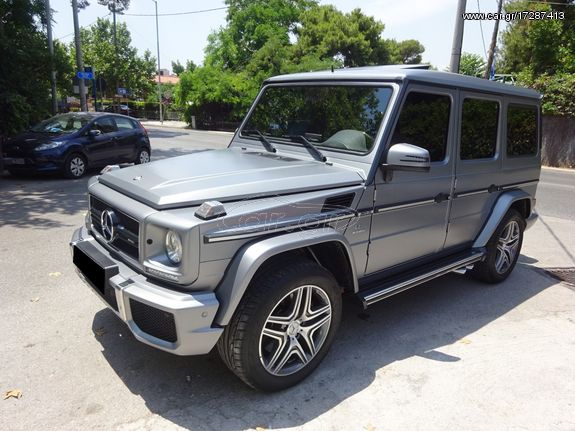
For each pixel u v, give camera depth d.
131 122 12.47
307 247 3.07
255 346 2.77
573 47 23.58
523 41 29.02
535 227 7.86
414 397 3.07
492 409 2.99
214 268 2.62
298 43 35.06
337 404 2.96
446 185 3.99
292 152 3.85
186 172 3.20
